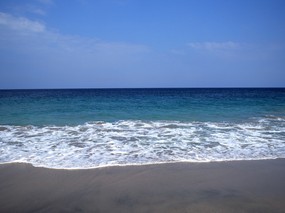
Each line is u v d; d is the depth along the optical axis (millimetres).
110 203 4547
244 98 29594
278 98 29109
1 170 6043
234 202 4574
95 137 9281
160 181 5480
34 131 10258
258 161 6777
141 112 15961
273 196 4820
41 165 6359
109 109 17453
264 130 10508
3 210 4336
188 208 4359
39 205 4504
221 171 6070
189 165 6449
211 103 22109
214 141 8711
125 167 6266
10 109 16828
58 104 20969
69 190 5066
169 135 9625
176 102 23578
